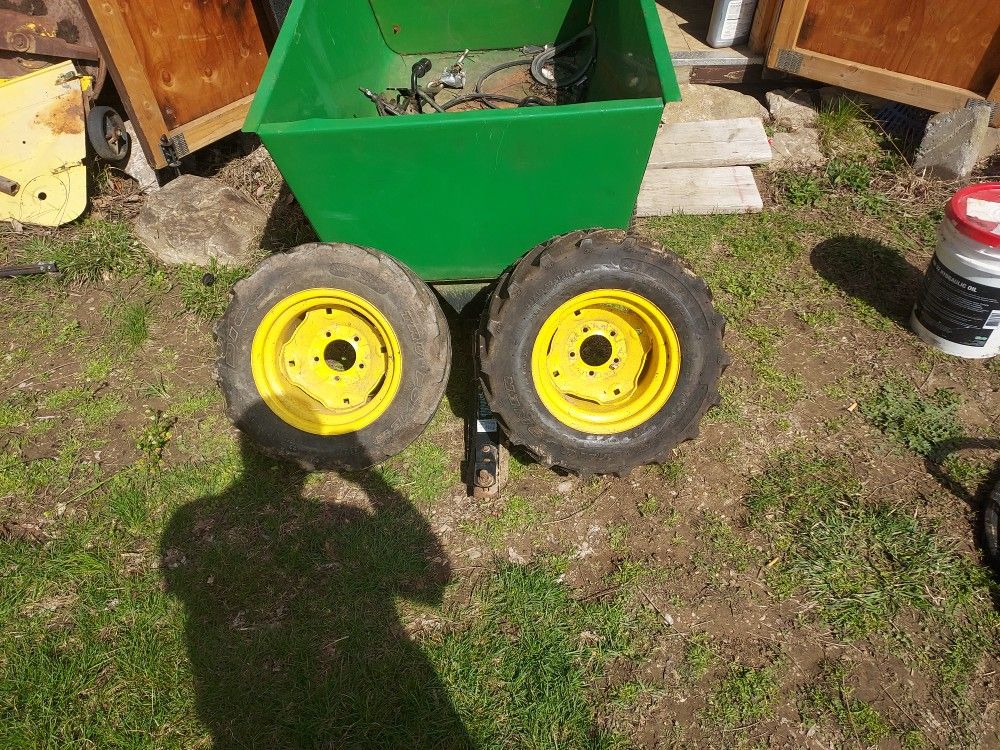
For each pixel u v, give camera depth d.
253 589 2.60
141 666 2.40
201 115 4.43
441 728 2.22
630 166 2.47
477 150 2.40
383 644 2.42
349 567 2.64
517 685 2.30
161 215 3.95
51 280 3.95
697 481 2.85
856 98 4.57
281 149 2.38
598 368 2.77
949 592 2.46
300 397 2.84
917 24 4.00
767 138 4.45
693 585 2.53
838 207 4.08
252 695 2.32
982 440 2.88
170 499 2.91
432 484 2.89
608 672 2.33
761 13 4.55
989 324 3.07
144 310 3.71
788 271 3.72
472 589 2.56
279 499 2.88
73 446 3.15
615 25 3.59
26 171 4.22
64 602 2.62
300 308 2.69
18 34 4.36
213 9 4.25
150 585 2.63
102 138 4.27
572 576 2.59
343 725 2.24
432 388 2.68
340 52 3.67
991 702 2.21
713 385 2.63
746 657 2.34
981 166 4.24
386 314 2.62
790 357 3.30
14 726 2.29
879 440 2.95
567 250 2.45
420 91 4.13
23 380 3.47
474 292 3.05
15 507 2.93
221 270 3.93
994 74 3.91
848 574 2.53
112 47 3.72
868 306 3.51
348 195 2.56
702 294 2.52
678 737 2.18
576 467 2.69
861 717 2.19
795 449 2.94
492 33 4.41
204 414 3.26
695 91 4.80
